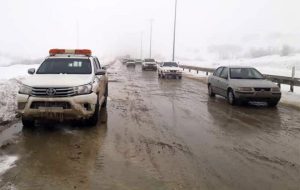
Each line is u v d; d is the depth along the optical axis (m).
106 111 11.09
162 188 4.81
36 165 5.73
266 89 12.29
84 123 8.80
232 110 11.66
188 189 4.78
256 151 6.67
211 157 6.24
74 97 7.89
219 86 14.26
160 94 16.23
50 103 7.85
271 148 6.90
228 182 5.05
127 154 6.37
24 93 7.98
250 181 5.10
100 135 7.79
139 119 9.75
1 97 11.48
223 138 7.68
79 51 10.34
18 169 5.53
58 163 5.84
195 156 6.29
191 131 8.32
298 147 7.00
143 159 6.08
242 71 13.92
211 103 13.34
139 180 5.10
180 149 6.73
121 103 12.99
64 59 9.88
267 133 8.23
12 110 10.28
